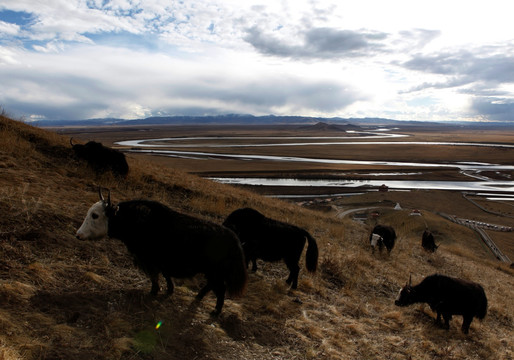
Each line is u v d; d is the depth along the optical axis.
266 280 7.37
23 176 8.91
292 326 5.56
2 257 4.88
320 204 50.12
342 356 4.98
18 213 6.15
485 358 6.25
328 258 9.04
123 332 4.10
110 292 5.01
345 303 7.10
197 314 5.12
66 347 3.56
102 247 6.35
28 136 13.15
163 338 4.27
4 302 3.96
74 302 4.46
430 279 7.29
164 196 11.64
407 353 5.62
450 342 6.59
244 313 5.61
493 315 9.20
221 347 4.47
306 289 7.31
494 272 17.09
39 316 3.91
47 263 5.20
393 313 7.14
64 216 6.83
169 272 5.13
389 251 12.62
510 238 35.97
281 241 6.91
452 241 31.09
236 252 5.13
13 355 3.08
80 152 12.20
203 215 11.05
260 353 4.60
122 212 4.95
